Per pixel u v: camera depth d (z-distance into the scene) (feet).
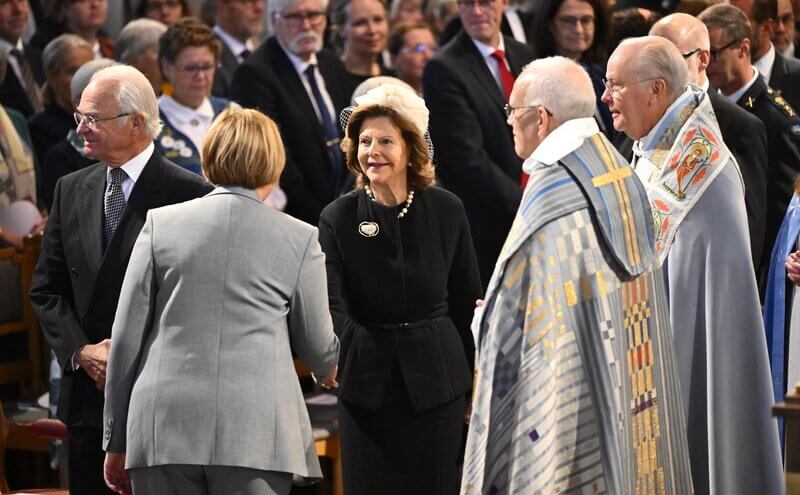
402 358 40.14
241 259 34.76
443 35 69.41
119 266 38.65
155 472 34.65
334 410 52.90
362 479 40.68
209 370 34.30
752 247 46.80
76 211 39.78
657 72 41.06
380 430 40.40
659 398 37.81
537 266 34.81
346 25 70.54
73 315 39.60
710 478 41.78
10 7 69.72
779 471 41.70
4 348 54.39
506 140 57.98
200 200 35.50
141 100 39.04
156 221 35.27
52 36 74.23
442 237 40.78
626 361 36.50
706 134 41.24
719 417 41.50
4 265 54.44
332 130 63.31
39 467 56.54
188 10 78.89
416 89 71.15
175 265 34.76
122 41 62.69
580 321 35.37
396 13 82.23
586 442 35.47
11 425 50.11
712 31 51.16
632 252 36.68
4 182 58.44
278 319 35.24
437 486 40.68
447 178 57.67
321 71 64.08
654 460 37.73
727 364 41.34
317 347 36.04
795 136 51.24
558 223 35.09
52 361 49.52
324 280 36.19
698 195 40.98
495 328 35.19
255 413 34.32
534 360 34.73
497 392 35.19
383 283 40.11
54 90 62.18
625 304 36.58
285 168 61.05
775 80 56.80
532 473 34.65
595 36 60.03
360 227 40.42
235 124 35.76
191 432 34.12
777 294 43.96
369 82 47.55
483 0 58.34
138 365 35.14
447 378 40.37
